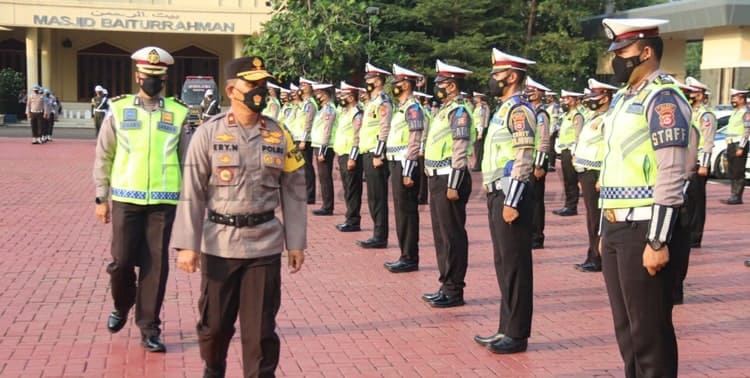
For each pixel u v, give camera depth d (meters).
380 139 10.08
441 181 7.61
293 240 4.82
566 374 5.85
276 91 17.97
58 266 8.95
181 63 38.91
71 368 5.75
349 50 23.83
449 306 7.68
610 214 4.67
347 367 5.93
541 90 10.89
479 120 19.72
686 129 4.36
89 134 32.81
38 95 26.97
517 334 6.32
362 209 14.30
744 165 15.80
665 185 4.33
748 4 24.69
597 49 30.27
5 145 26.27
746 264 9.82
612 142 4.69
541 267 9.72
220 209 4.62
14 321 6.84
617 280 4.77
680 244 4.55
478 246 10.93
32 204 13.63
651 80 4.61
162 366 5.84
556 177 20.50
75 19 35.03
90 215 12.63
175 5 35.56
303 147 14.23
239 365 5.90
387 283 8.62
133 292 6.36
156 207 6.08
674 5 27.23
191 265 4.58
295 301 7.79
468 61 29.36
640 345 4.62
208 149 4.61
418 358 6.16
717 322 7.30
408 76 9.06
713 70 27.62
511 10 30.69
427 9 28.94
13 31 37.97
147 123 6.11
